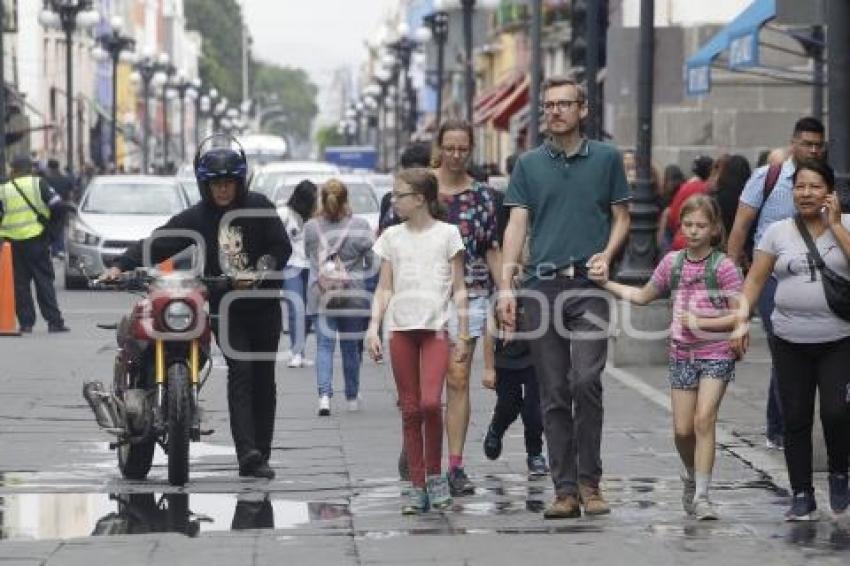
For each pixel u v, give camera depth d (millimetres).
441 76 90875
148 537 20781
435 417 22141
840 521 21516
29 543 20484
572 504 21891
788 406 21562
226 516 22500
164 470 26359
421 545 20219
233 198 25188
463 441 23812
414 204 22141
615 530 21047
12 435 29375
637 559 19359
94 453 27688
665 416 30984
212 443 28906
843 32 24469
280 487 24641
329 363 32281
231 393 25453
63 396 34125
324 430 30281
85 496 24062
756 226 25469
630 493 23734
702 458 21688
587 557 19484
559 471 21906
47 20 95750
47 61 146875
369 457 27328
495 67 136500
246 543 20406
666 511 22375
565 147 21938
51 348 43156
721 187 36000
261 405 25922
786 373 21562
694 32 65562
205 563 19297
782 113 66188
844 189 24203
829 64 24578
